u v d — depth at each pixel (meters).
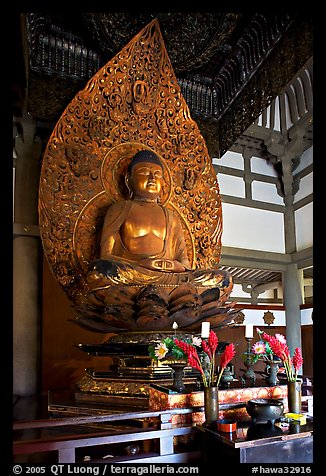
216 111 8.68
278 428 3.38
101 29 6.98
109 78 6.73
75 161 6.36
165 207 6.95
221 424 3.31
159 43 6.99
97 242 6.31
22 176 7.23
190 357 3.62
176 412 3.50
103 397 4.86
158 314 5.13
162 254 6.25
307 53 6.09
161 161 6.91
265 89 7.19
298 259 9.51
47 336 7.36
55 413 4.75
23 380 6.68
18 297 6.92
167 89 7.18
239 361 8.83
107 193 6.58
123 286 5.20
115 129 6.75
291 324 9.52
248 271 11.51
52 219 6.16
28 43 6.30
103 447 3.78
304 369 9.17
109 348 5.15
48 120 7.28
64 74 7.43
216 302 5.61
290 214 9.97
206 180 7.41
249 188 9.80
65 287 6.11
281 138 9.75
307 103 9.08
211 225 7.34
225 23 6.89
